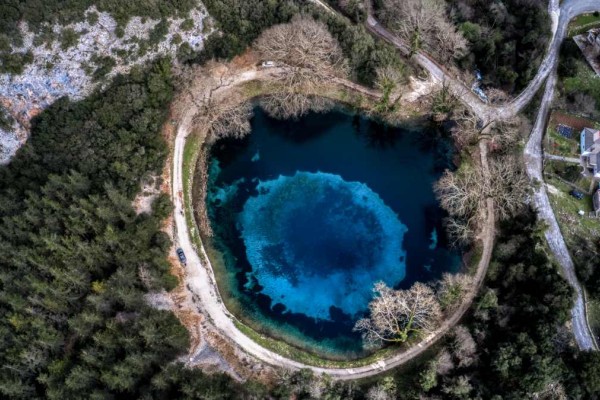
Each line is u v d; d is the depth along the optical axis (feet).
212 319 371.97
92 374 315.78
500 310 357.41
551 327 339.77
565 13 471.62
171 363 338.95
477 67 457.27
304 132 450.30
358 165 440.45
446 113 435.53
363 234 415.23
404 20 433.89
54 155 386.93
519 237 380.78
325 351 372.17
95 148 388.98
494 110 440.04
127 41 411.95
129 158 392.68
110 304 348.18
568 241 385.70
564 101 438.40
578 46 456.86
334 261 404.98
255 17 435.94
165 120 423.64
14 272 352.90
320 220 419.33
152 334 327.88
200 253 392.88
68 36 393.09
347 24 441.27
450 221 405.18
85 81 403.95
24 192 383.65
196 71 426.10
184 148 424.05
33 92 390.63
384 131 453.58
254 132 447.42
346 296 393.91
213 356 354.95
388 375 357.82
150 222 379.14
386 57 434.30
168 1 419.54
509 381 333.21
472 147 430.61
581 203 399.85
